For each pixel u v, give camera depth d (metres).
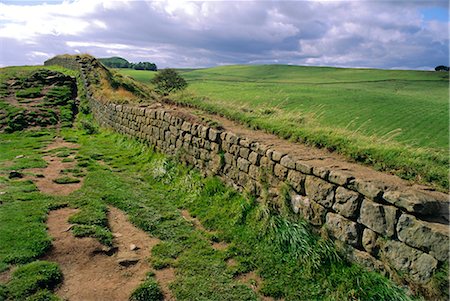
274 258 5.54
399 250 4.27
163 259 5.56
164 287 4.91
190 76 121.62
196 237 6.33
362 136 7.51
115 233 6.36
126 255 5.60
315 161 6.07
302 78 106.19
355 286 4.59
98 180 9.08
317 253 5.21
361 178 5.00
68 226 6.27
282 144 7.39
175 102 15.68
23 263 5.06
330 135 7.38
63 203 7.34
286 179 6.23
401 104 40.78
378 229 4.54
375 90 62.97
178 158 10.10
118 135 15.02
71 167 10.41
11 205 6.98
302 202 5.81
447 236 3.76
